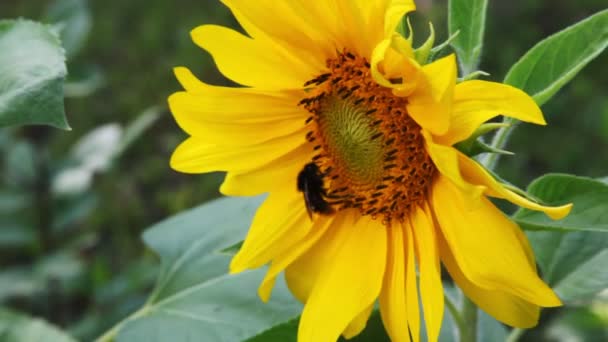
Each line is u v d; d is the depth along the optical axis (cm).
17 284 96
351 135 65
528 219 62
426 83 59
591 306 92
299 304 72
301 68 65
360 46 64
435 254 61
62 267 97
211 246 76
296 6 61
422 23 152
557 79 62
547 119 139
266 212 66
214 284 74
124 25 166
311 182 64
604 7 153
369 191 65
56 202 99
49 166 100
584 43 61
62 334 75
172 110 65
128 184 141
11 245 109
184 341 71
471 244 60
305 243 65
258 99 65
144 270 101
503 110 58
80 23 97
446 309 72
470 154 60
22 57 62
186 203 135
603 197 60
